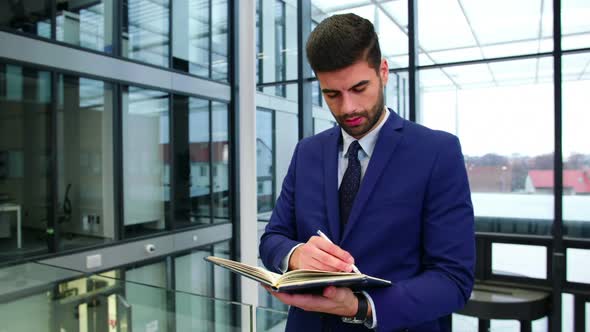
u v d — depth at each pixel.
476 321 3.94
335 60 0.70
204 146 5.69
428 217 0.75
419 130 0.81
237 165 6.18
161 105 5.09
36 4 3.78
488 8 3.72
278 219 0.96
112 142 4.51
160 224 5.16
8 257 3.75
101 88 4.40
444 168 0.75
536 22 3.57
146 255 4.79
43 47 3.79
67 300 2.49
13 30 3.57
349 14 0.74
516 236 3.86
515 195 3.85
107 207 4.52
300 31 4.70
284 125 5.08
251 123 4.41
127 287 2.12
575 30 3.44
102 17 4.37
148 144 4.96
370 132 0.82
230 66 6.12
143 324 2.02
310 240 0.73
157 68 4.95
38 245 4.00
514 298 3.67
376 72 0.74
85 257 4.16
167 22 5.16
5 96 3.83
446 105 4.00
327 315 0.81
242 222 4.42
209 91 5.74
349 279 0.60
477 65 3.85
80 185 4.30
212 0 5.87
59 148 4.07
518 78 3.70
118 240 4.55
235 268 0.73
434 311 0.67
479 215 4.05
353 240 0.77
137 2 4.75
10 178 4.07
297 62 4.79
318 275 0.64
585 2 3.38
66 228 4.20
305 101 4.84
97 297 2.34
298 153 0.98
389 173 0.77
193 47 5.56
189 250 5.36
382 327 0.65
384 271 0.75
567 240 3.63
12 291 2.75
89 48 4.20
